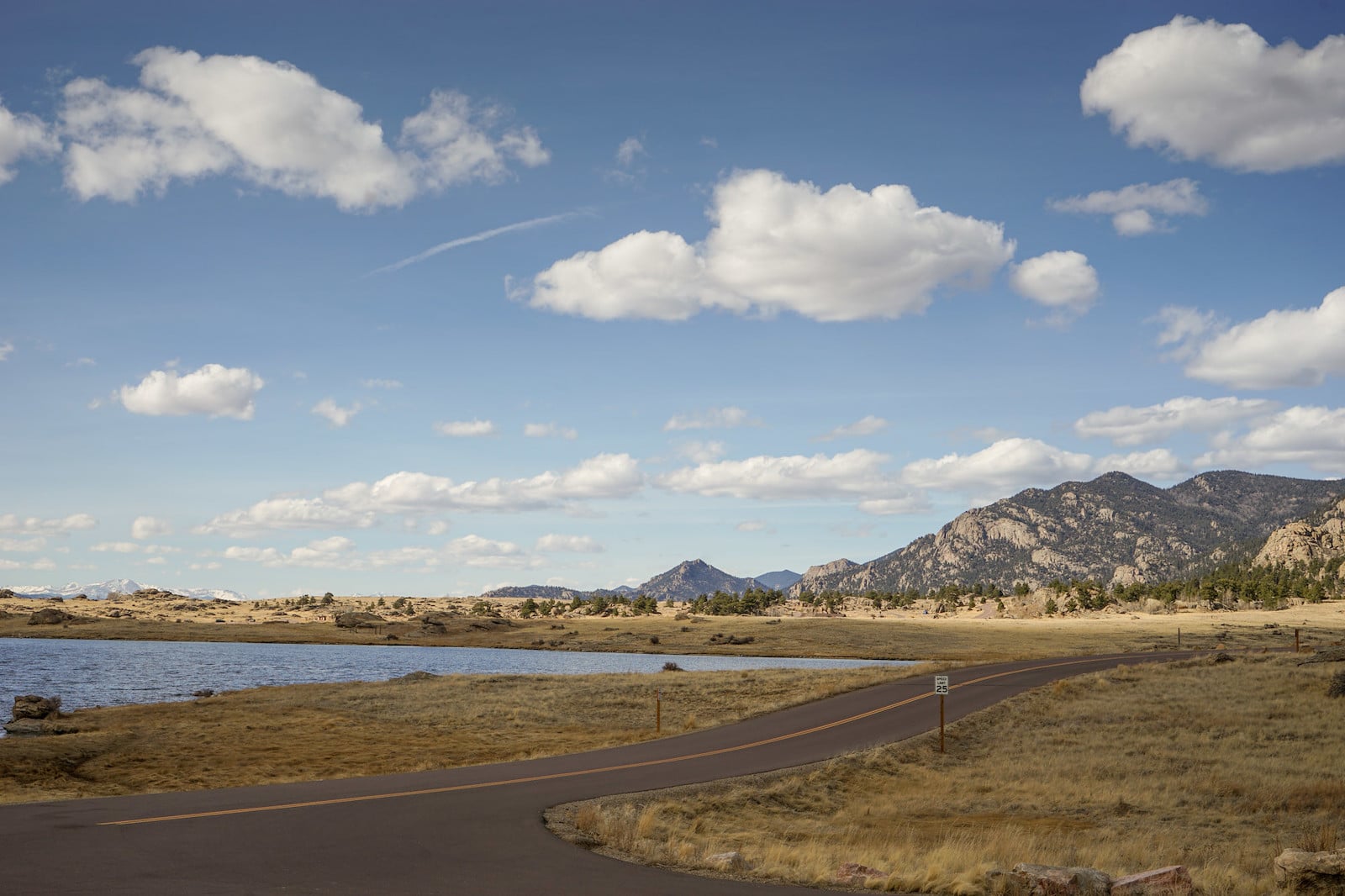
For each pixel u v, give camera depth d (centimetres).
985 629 18050
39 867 1361
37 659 12712
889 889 1656
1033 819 2792
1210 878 1775
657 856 1759
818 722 4391
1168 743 3956
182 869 1384
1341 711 4378
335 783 2497
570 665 13312
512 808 2155
